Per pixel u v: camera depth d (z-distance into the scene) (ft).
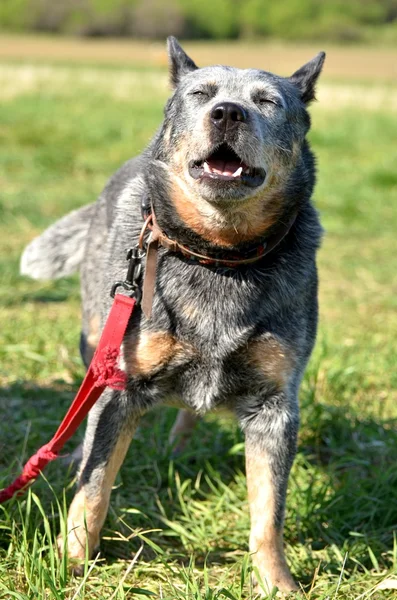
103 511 11.68
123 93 84.02
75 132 53.52
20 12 220.64
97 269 14.57
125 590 10.75
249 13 229.04
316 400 17.02
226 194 10.99
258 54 166.61
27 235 30.22
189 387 12.04
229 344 11.59
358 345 20.94
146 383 11.81
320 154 51.57
